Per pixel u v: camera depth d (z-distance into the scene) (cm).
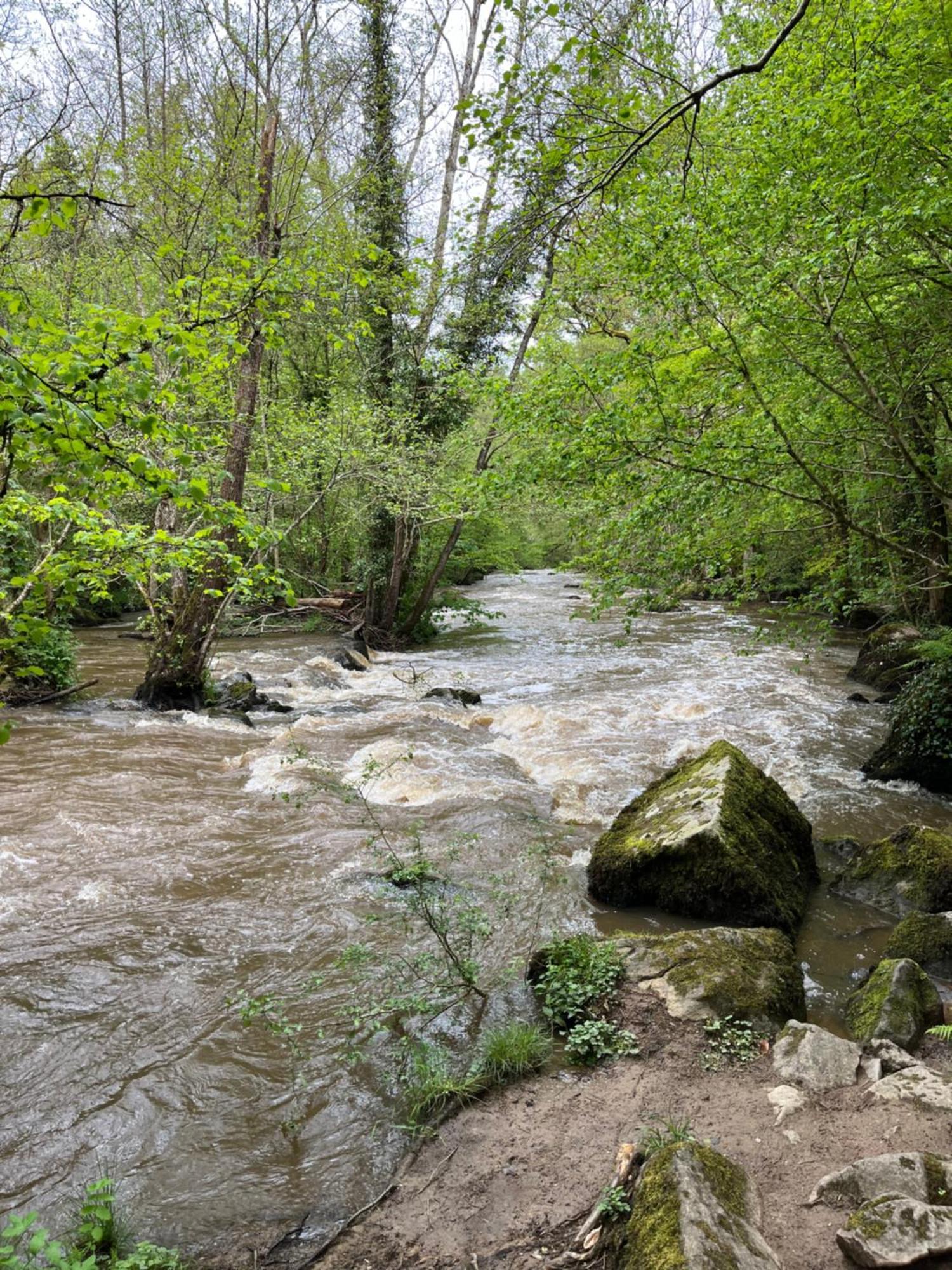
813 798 848
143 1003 460
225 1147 354
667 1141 323
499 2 420
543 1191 314
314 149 1544
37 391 257
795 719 1176
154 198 1298
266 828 731
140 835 706
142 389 294
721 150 761
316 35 1500
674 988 446
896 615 1717
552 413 689
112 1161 346
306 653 1816
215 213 1241
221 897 595
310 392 2111
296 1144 356
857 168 594
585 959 473
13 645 405
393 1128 366
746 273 632
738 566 773
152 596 1314
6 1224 309
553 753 995
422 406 1892
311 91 1548
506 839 716
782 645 1830
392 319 1856
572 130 463
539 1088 386
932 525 927
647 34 640
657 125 385
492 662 1747
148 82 1630
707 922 570
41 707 1193
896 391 753
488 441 1773
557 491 753
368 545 2103
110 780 853
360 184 1705
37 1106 378
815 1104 349
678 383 717
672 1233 252
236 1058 415
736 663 1641
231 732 1105
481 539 2786
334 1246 296
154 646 1272
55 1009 452
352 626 2152
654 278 648
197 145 1426
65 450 276
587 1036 413
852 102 570
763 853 598
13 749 964
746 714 1209
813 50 675
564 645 1967
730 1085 371
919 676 937
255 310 620
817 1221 275
